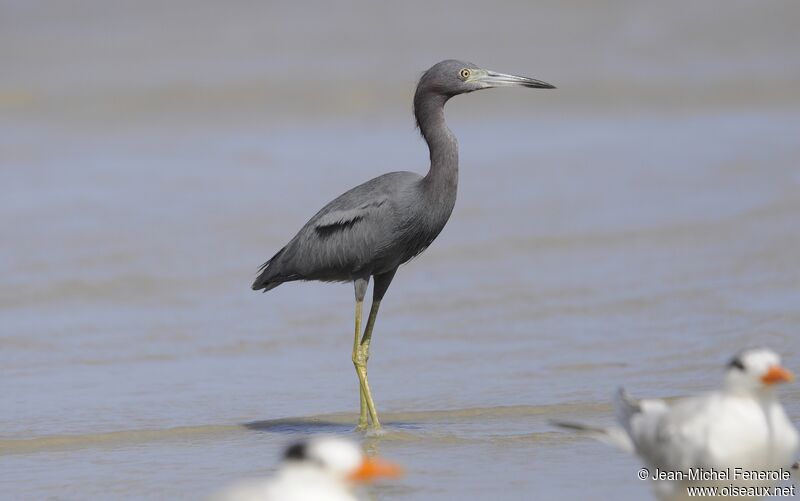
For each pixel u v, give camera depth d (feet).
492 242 61.82
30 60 129.59
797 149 80.43
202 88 114.52
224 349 46.47
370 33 135.54
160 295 54.08
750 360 26.37
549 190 72.84
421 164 82.48
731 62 119.14
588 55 124.98
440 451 34.22
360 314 39.01
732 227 62.13
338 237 38.83
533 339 46.52
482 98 108.68
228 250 61.67
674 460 26.94
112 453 34.76
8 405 39.65
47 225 66.23
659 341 45.44
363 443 35.24
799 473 29.19
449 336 47.39
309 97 111.04
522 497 30.01
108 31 139.95
